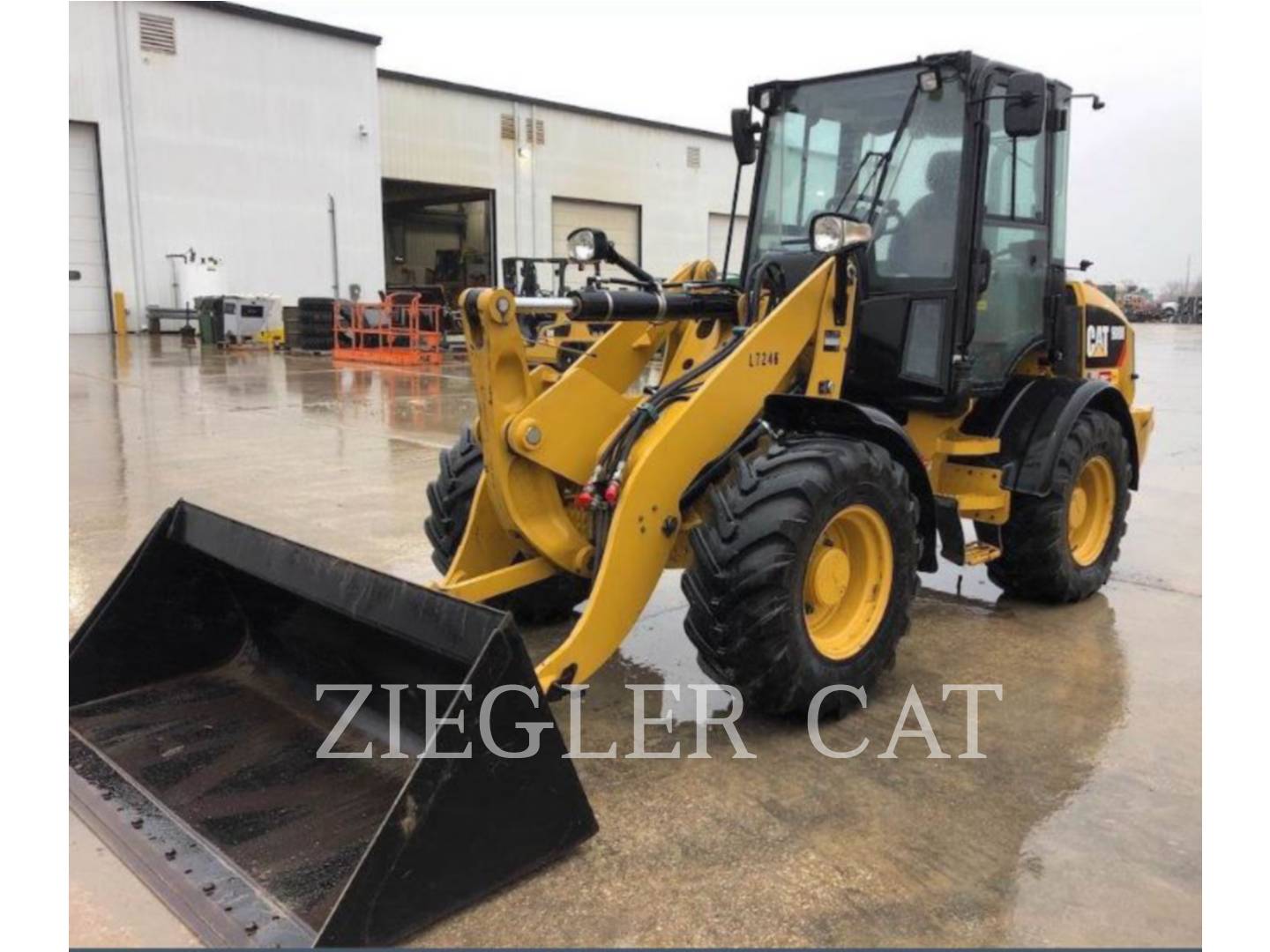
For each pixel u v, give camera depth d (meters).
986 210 4.12
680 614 4.56
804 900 2.41
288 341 19.00
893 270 4.05
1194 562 5.50
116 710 3.26
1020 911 2.37
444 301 21.64
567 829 2.54
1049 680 3.78
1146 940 2.27
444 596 2.55
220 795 2.77
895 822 2.76
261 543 3.11
